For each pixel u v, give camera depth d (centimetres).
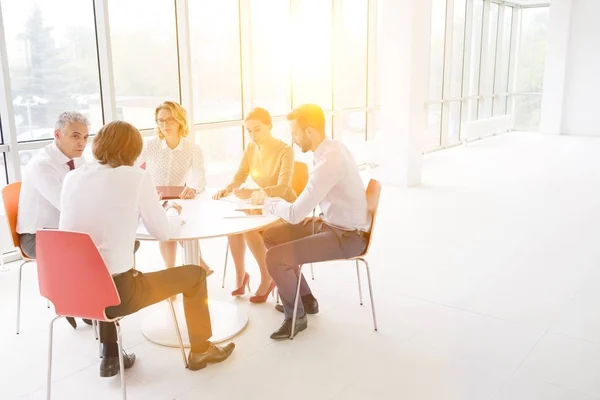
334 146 306
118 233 237
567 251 471
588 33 1238
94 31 505
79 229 235
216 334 320
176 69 594
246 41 656
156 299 257
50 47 477
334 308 360
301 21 737
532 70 1388
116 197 235
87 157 511
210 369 286
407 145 736
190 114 597
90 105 516
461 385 268
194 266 276
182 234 271
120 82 542
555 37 1265
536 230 536
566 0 1233
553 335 319
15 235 322
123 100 548
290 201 361
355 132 888
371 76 894
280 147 371
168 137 381
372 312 335
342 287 396
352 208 308
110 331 278
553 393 260
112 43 529
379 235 522
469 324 334
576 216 587
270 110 722
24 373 285
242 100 680
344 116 852
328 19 788
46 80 479
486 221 569
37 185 307
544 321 338
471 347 305
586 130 1285
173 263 379
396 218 583
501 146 1152
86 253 222
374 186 316
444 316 346
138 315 352
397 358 295
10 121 448
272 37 703
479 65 1235
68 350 310
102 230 234
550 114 1308
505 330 326
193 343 285
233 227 283
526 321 338
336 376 278
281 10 707
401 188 738
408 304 365
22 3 452
